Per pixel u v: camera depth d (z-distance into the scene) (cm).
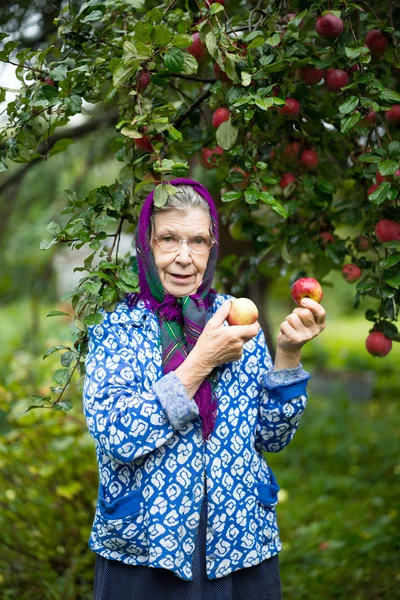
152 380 176
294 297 189
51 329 763
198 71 225
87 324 175
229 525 175
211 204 185
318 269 258
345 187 342
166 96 240
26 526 347
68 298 191
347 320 1820
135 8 230
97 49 208
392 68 224
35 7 338
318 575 356
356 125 222
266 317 575
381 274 209
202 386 174
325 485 523
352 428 686
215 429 176
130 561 176
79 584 340
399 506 437
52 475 341
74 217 201
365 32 224
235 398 181
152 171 212
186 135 236
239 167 217
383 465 563
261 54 198
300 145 239
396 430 682
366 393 881
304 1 204
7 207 506
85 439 338
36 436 343
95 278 190
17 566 346
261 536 182
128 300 190
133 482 176
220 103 218
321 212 252
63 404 198
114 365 174
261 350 190
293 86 203
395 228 214
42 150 409
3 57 192
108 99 189
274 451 190
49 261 571
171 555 169
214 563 174
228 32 204
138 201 213
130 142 209
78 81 194
